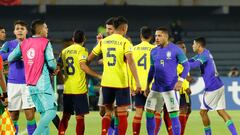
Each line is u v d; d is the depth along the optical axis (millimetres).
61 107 51719
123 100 26969
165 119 30750
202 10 84312
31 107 27438
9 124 24641
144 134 34844
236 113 51531
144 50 29703
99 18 82438
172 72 28141
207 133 32312
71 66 28484
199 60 31438
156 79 28406
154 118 29203
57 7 80938
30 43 25297
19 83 27906
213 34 81688
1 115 24688
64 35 79688
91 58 27625
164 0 80938
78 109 28578
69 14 81875
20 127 38594
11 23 80625
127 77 27094
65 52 28625
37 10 79750
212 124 41562
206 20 84375
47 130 26578
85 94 28688
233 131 31484
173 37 75062
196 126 40094
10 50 28734
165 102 28281
